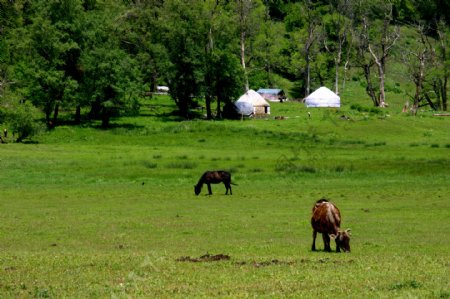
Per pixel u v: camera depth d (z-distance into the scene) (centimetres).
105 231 2700
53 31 9338
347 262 1781
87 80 9425
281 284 1459
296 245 2259
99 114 10300
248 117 10456
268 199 3869
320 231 2077
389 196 3922
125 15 11525
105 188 4494
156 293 1390
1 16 7856
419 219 2956
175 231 2677
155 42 11000
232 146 7731
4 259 1881
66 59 9812
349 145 7631
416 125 9381
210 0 11469
